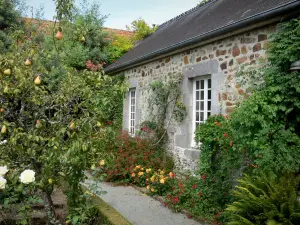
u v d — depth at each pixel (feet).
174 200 14.61
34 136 9.53
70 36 28.84
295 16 13.00
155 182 17.22
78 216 10.68
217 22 19.21
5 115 10.34
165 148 22.76
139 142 22.11
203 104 19.62
